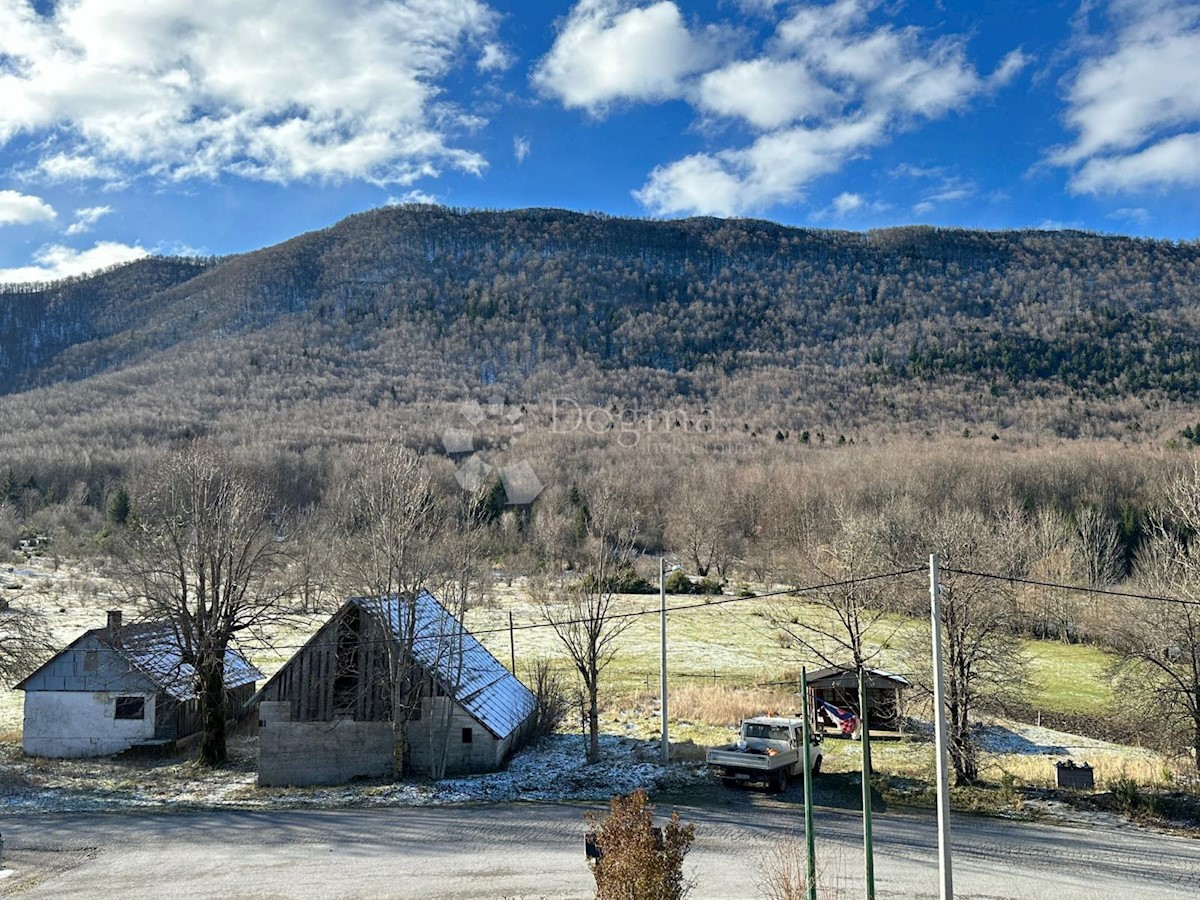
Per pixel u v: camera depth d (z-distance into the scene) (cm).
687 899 2158
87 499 13225
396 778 3559
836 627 5584
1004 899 2180
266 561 4425
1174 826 2933
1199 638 3350
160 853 2619
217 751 3953
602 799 3250
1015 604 3825
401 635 3600
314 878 2367
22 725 4691
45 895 2256
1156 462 11950
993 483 11238
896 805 3159
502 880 2334
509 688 4219
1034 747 4281
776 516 10856
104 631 4350
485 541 6200
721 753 3303
